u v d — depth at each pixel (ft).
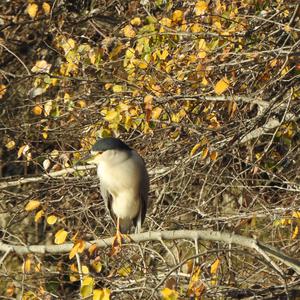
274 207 39.83
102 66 45.01
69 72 45.73
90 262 37.06
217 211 41.37
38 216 37.42
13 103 53.16
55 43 55.52
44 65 45.14
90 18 52.60
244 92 43.14
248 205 41.88
